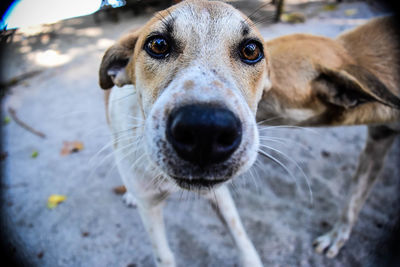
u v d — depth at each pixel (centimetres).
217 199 23
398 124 25
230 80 15
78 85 54
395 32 24
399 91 24
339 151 38
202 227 30
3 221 31
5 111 49
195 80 14
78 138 41
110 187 35
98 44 68
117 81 21
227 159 12
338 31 62
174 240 29
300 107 23
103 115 46
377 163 27
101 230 30
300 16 70
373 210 31
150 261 28
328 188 33
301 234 29
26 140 42
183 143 12
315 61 22
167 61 16
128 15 78
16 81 56
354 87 21
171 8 18
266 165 36
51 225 31
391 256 26
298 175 35
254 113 18
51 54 66
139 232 30
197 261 27
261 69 18
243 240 24
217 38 16
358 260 27
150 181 20
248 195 33
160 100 14
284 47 23
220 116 12
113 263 28
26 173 37
